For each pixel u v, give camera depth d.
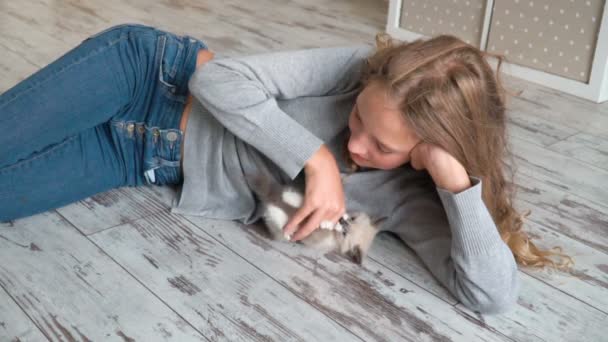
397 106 1.09
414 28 3.02
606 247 1.46
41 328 1.12
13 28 2.82
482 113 1.14
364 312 1.20
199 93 1.28
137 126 1.44
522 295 1.27
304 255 1.36
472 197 1.12
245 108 1.24
